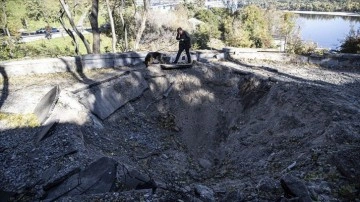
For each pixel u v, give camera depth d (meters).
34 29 45.12
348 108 10.01
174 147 11.45
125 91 12.21
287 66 16.09
